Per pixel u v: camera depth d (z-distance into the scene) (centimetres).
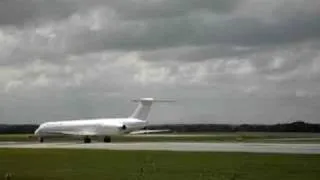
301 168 3862
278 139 11638
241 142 9650
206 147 7200
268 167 3947
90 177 3378
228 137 14138
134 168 3916
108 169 3856
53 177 3419
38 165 4281
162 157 5053
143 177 3362
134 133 10369
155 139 12606
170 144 8631
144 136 16850
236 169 3778
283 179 3222
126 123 10169
